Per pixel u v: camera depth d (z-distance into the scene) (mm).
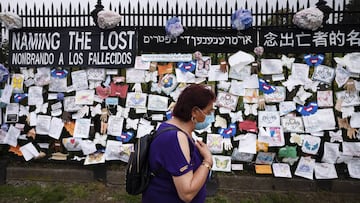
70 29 5129
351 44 4602
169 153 1883
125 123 5066
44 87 5305
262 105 4773
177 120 2055
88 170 5172
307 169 4762
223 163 4867
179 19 4809
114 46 5023
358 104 4629
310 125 4703
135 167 2033
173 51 4906
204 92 2018
